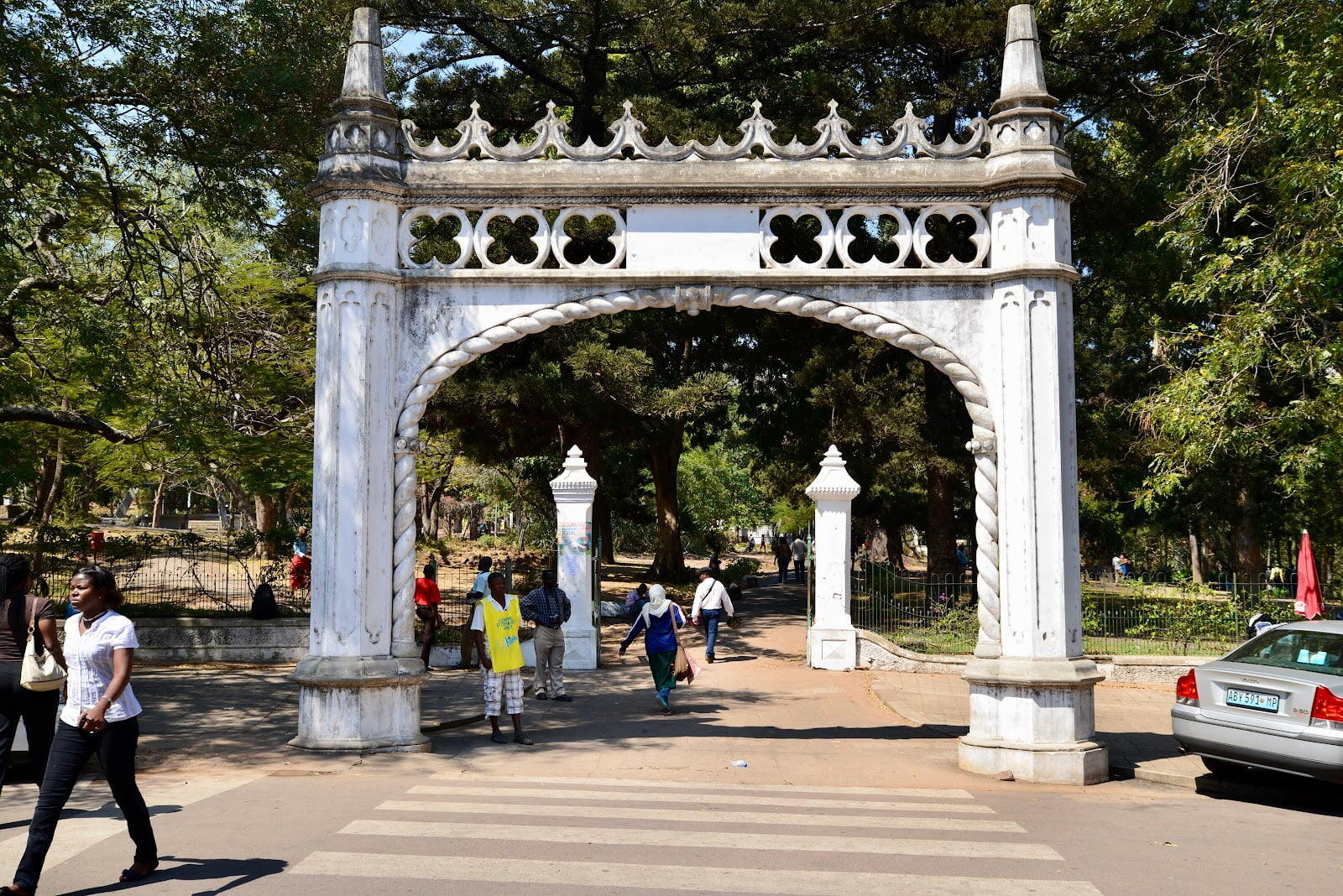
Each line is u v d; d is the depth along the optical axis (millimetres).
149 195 14719
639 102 20047
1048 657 8461
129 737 5051
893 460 22328
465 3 20047
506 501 44812
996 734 8539
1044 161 8711
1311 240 11438
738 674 15594
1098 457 23828
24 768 7492
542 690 12969
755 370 25641
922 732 10648
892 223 20000
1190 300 14273
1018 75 8898
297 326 19281
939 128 21484
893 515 36656
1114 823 6832
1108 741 10273
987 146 10664
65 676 6352
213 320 14516
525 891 4918
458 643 16500
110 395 13164
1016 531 8555
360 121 8977
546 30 21250
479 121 9141
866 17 18938
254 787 7402
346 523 8719
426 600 15617
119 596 5297
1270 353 12016
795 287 8938
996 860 5727
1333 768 7246
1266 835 6684
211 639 16156
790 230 18594
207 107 12773
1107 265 20438
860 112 19516
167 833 5977
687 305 9023
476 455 24703
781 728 10891
